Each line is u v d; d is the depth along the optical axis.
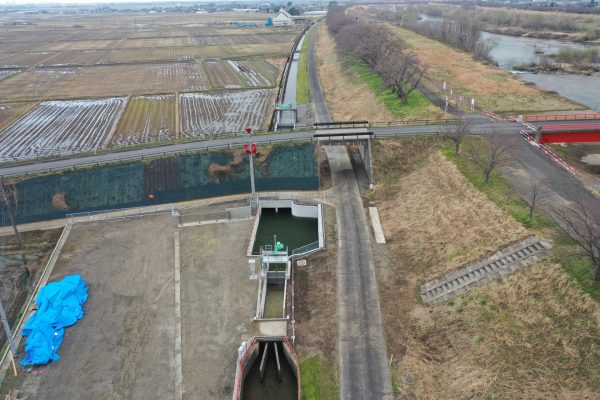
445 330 37.59
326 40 188.88
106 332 39.50
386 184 62.03
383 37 126.38
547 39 187.50
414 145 64.75
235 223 56.31
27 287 47.66
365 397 33.09
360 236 51.97
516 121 70.81
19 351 37.97
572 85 110.69
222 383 34.69
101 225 56.25
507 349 33.78
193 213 58.53
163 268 47.75
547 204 46.16
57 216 58.69
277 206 60.34
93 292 44.31
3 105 111.44
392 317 40.03
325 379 34.81
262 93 116.75
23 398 33.75
